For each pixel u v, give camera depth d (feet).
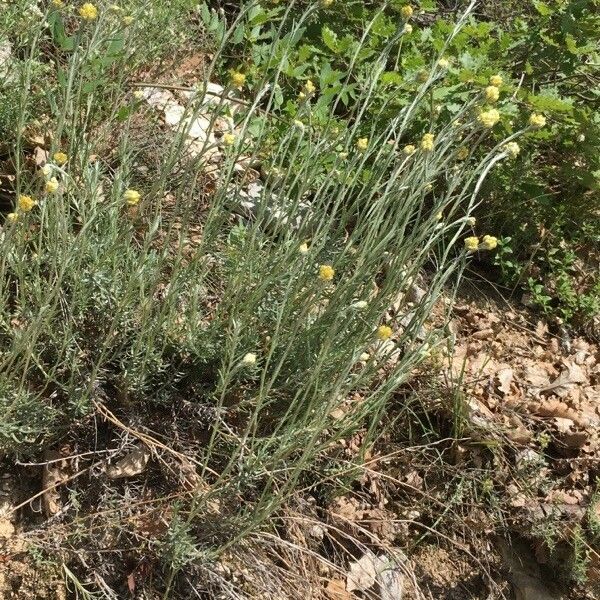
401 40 11.96
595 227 13.41
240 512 7.63
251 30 11.76
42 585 6.99
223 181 8.21
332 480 8.49
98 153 9.34
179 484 7.73
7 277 8.25
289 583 7.48
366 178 10.43
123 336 7.82
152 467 7.82
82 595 7.02
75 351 7.47
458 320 11.68
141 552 7.27
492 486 9.29
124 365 7.92
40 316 6.29
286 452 7.02
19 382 7.52
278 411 8.32
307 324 8.20
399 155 9.47
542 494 9.74
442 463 9.35
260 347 8.58
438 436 9.73
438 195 12.00
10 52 9.74
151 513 7.42
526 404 10.73
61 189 6.83
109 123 9.01
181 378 8.18
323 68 10.82
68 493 7.48
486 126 7.17
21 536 7.04
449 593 8.73
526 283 12.74
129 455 7.73
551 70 13.38
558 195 13.50
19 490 7.44
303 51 11.54
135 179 10.07
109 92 10.44
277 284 8.39
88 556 7.18
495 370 11.10
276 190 10.84
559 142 13.00
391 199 7.72
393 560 8.41
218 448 8.13
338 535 8.40
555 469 10.12
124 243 8.05
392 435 9.54
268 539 7.68
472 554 9.02
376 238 7.81
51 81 9.99
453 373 10.56
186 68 12.50
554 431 10.60
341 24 13.12
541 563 9.28
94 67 8.73
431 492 9.29
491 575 9.02
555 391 11.21
